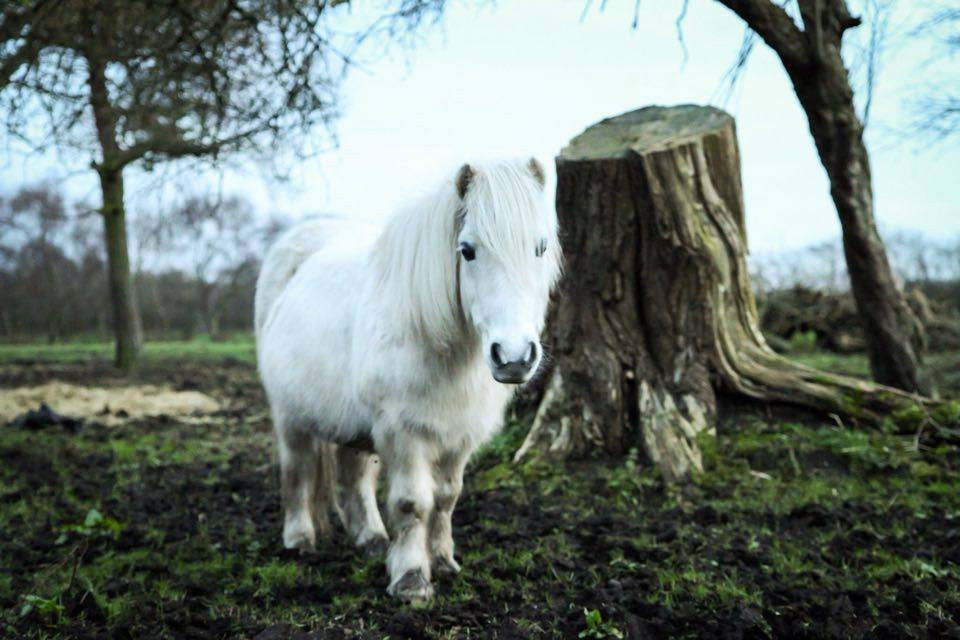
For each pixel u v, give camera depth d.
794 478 4.84
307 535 4.06
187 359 20.02
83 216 14.44
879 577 3.31
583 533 3.95
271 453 6.97
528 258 2.74
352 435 3.66
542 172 2.91
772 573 3.40
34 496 5.07
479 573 3.49
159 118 8.32
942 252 19.38
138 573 3.65
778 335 14.40
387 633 2.85
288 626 2.92
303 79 6.24
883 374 6.39
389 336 3.19
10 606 3.22
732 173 5.52
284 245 4.66
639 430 5.23
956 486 4.59
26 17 5.98
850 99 6.07
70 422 8.03
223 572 3.68
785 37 5.88
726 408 5.52
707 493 4.64
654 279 5.37
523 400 6.03
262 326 4.60
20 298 38.50
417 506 3.23
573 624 2.88
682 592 3.19
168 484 5.60
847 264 6.41
